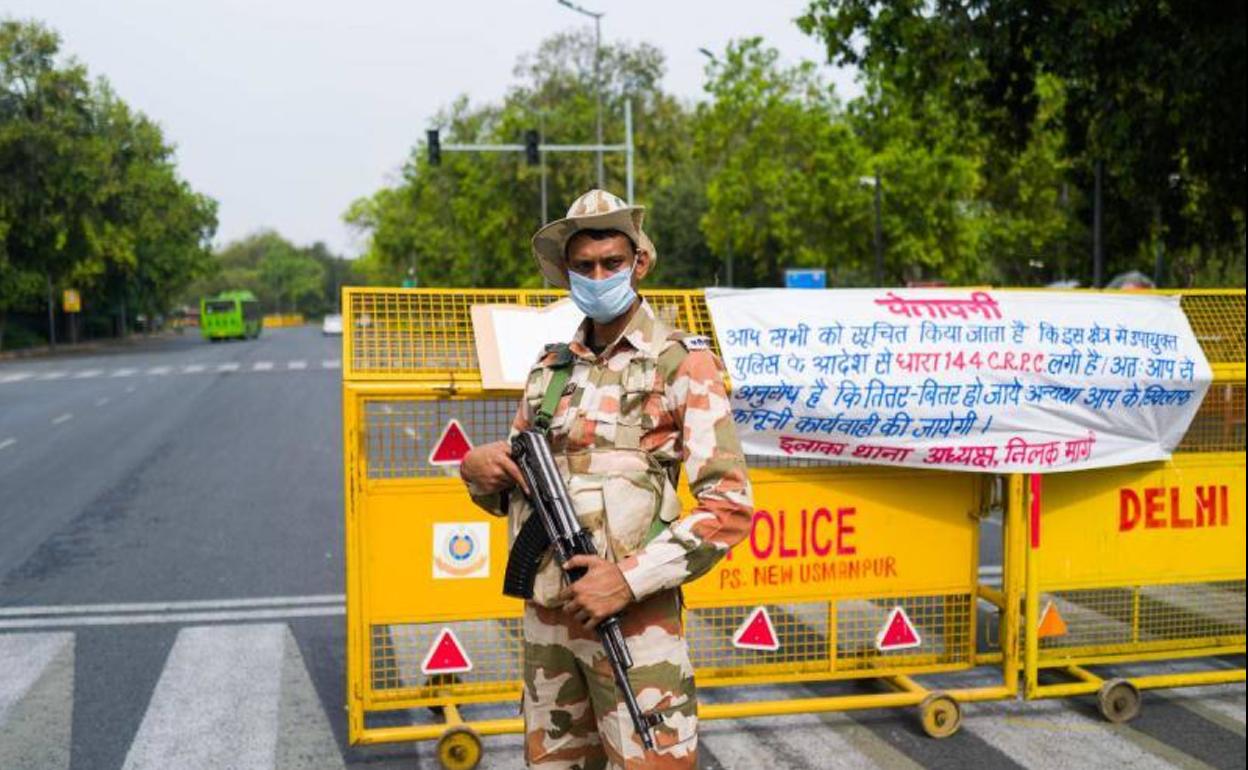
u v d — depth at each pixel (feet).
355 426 15.69
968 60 51.60
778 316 16.70
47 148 170.40
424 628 18.29
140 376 114.52
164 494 39.50
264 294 583.17
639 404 9.52
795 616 18.47
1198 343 18.48
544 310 16.33
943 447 16.99
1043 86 84.89
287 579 26.86
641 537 9.35
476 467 9.98
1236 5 45.91
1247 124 48.24
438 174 214.90
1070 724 17.49
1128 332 17.90
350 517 15.79
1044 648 18.86
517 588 9.65
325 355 158.71
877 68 58.08
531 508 9.73
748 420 16.46
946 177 127.03
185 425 63.36
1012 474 17.56
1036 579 17.72
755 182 139.95
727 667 17.47
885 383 16.69
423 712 18.11
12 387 101.50
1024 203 134.10
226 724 17.53
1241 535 19.21
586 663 9.58
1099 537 18.60
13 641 21.86
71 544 31.09
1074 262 118.01
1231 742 16.67
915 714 18.02
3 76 168.14
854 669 17.78
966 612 18.17
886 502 17.54
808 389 16.43
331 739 16.98
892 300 17.15
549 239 9.78
